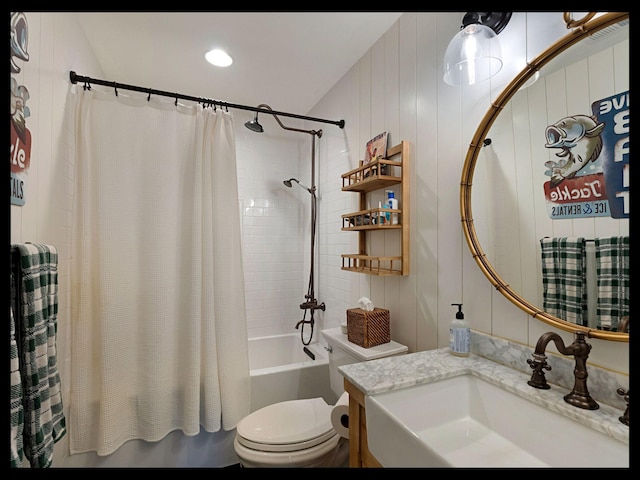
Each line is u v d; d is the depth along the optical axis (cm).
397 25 169
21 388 89
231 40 183
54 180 134
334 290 240
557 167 94
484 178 116
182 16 162
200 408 175
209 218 179
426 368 106
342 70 219
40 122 120
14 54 98
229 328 182
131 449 163
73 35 156
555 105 94
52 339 107
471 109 124
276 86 240
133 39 179
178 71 214
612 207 81
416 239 152
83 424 154
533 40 101
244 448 137
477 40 106
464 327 116
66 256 150
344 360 160
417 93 154
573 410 77
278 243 297
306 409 160
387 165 171
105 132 163
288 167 303
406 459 74
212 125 187
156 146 172
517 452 85
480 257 117
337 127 234
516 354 104
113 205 162
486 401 98
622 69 80
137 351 165
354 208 211
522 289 103
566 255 91
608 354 83
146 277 167
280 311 296
